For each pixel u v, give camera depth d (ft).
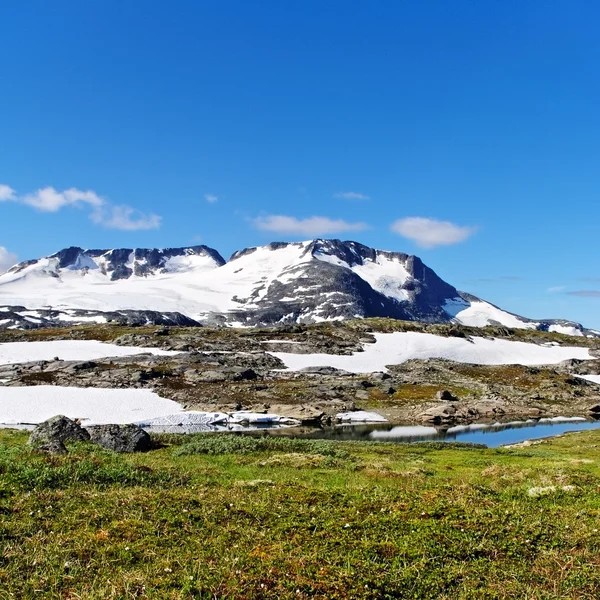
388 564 42.96
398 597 38.60
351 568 41.19
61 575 39.68
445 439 253.24
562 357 621.31
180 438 168.86
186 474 81.20
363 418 320.91
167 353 482.28
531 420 334.44
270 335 599.57
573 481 85.97
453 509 56.44
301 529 50.55
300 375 440.86
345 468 109.70
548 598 37.96
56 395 323.57
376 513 55.72
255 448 137.08
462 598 38.22
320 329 647.56
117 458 89.30
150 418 291.58
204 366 433.89
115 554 43.52
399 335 635.66
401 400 379.96
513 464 134.10
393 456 149.48
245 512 55.26
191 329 620.08
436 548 45.85
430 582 40.27
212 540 47.01
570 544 47.67
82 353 472.85
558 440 216.95
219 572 39.81
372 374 448.65
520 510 58.54
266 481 75.10
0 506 53.26
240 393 366.22
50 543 44.96
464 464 137.39
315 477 95.20
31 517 51.03
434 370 491.31
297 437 250.57
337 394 380.99
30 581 38.37
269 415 310.65
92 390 341.41
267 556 42.91
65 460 77.05
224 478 85.71
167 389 363.15
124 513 53.06
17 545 44.42
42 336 564.30
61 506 54.95
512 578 41.24
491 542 47.57
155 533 48.49
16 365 410.31
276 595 36.99
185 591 36.99
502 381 468.34
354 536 48.62
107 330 594.65
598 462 134.10
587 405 387.96
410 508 57.36
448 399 386.11
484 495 67.56
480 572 42.22
